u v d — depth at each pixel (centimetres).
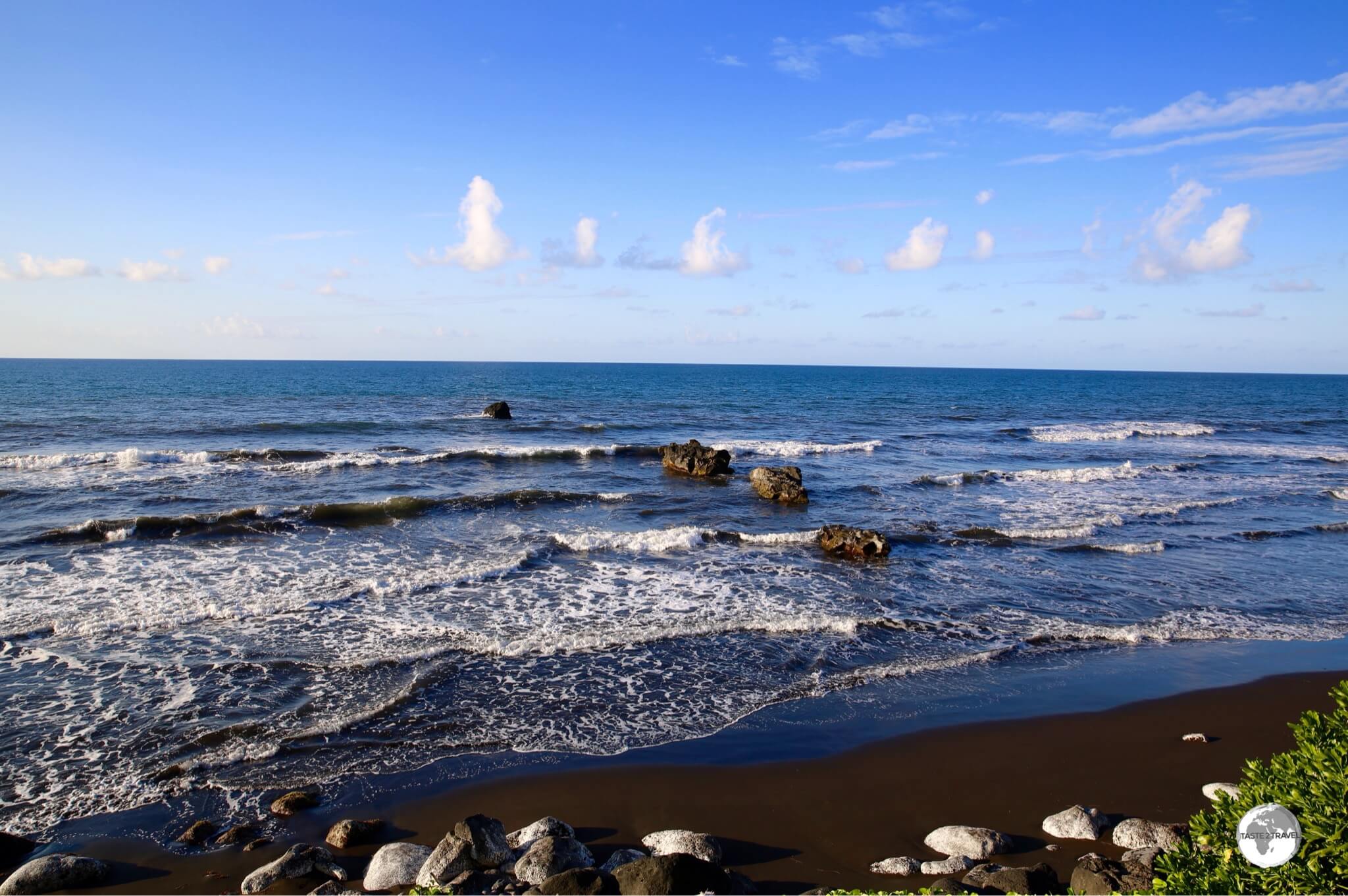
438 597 1451
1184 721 1004
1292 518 2320
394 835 727
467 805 782
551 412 5697
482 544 1858
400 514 2153
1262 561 1830
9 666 1084
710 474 2941
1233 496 2664
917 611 1441
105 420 4181
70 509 2064
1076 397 9194
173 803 772
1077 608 1478
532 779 834
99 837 712
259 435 3769
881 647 1258
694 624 1335
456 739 918
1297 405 8425
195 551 1723
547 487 2642
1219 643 1297
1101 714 1022
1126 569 1748
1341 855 412
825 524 2167
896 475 3020
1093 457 3650
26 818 739
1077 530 2081
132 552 1698
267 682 1059
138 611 1316
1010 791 827
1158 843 698
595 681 1097
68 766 834
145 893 635
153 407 5081
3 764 834
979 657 1219
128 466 2762
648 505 2395
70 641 1184
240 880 655
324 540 1861
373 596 1442
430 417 4888
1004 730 973
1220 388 12556
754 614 1403
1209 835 479
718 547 1908
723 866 682
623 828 749
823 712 1016
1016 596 1545
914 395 8825
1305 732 479
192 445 3334
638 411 5981
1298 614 1460
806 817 771
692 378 13825
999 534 2044
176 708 974
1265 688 1111
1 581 1466
